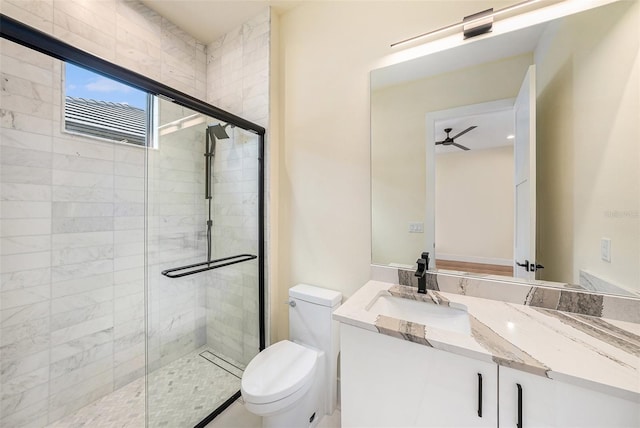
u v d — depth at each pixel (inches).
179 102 58.2
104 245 62.8
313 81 65.6
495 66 46.7
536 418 27.3
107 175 63.2
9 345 49.7
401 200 55.4
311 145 66.2
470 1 47.9
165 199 70.0
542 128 43.3
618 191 36.9
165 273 69.6
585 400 25.3
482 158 48.7
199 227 76.8
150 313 66.5
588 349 29.4
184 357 72.2
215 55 81.3
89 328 60.5
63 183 56.4
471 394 30.5
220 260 76.9
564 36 40.8
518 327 34.9
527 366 26.7
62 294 56.4
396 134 55.5
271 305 70.4
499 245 47.7
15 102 49.9
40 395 53.3
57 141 55.4
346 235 61.6
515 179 46.3
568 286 40.8
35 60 52.1
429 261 52.5
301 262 68.4
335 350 58.5
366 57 58.3
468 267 49.8
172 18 72.7
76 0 56.7
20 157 50.7
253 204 71.6
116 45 63.2
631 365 26.3
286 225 70.9
